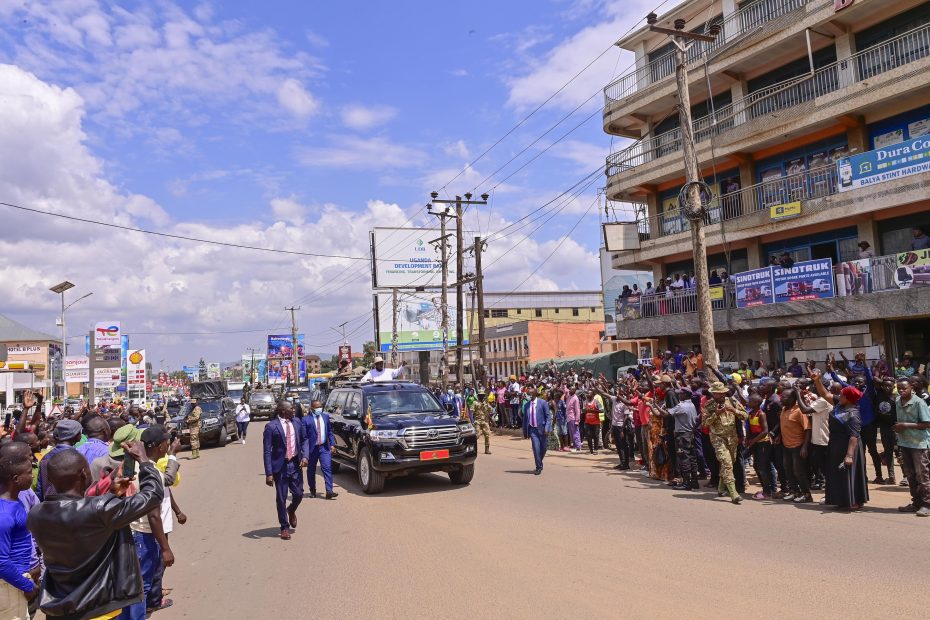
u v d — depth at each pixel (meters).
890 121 18.92
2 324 65.44
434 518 9.27
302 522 9.65
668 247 25.41
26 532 4.21
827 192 19.59
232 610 5.84
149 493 3.60
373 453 11.52
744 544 7.12
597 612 5.21
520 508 9.69
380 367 17.41
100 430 7.19
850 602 5.20
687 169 13.98
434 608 5.51
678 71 14.23
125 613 3.91
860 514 8.47
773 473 10.02
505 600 5.60
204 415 24.00
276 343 82.12
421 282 45.53
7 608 4.09
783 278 19.91
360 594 6.02
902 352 18.31
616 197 28.58
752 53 21.62
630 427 14.29
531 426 13.31
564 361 34.84
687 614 5.08
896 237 18.81
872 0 18.25
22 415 9.13
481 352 28.02
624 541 7.45
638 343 33.53
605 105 28.16
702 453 11.74
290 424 8.96
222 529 9.52
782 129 20.73
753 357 22.56
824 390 9.37
